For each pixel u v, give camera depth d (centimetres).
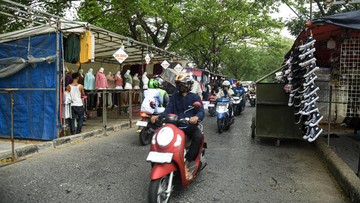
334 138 824
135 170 549
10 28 1293
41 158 624
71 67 1328
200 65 3272
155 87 827
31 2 1453
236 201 419
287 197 437
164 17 1716
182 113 471
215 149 738
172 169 381
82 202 406
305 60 597
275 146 775
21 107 792
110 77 1274
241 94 1560
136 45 1159
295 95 667
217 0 2144
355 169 547
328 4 600
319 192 459
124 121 1149
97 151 693
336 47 716
